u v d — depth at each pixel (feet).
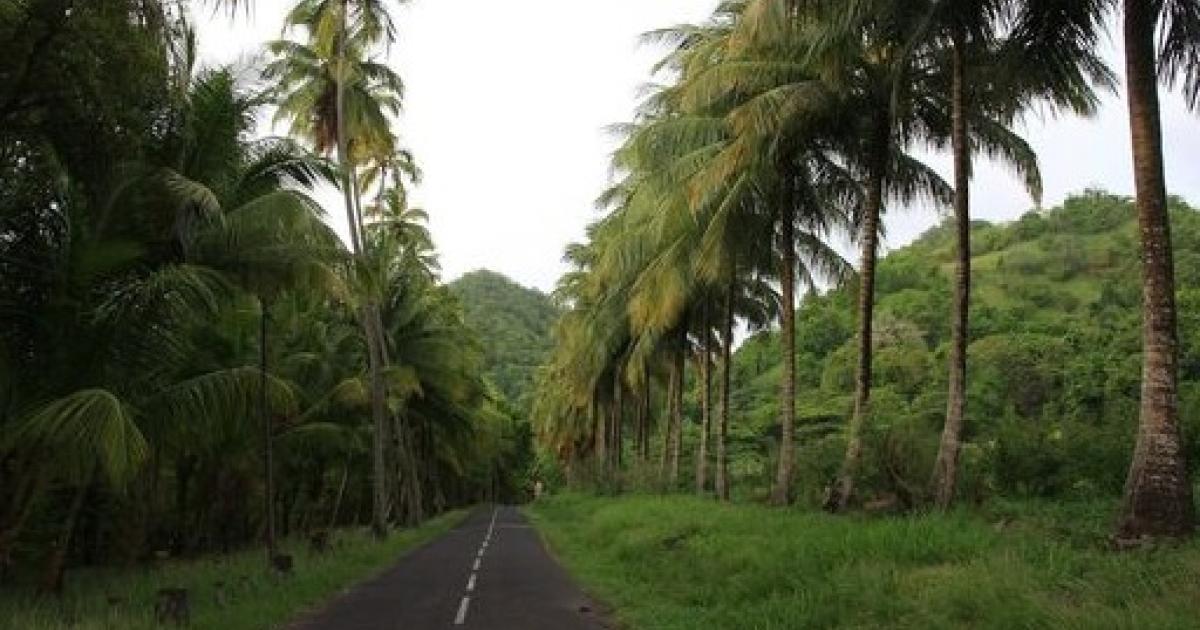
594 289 124.26
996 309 179.01
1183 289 113.19
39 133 42.65
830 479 70.08
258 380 58.18
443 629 42.98
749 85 63.52
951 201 68.49
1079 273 199.72
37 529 62.75
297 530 141.49
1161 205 36.94
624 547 69.87
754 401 202.90
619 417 171.22
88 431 41.63
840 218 79.30
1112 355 98.22
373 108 102.83
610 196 109.40
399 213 134.72
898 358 139.74
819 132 66.59
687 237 77.66
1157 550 31.35
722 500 87.15
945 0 48.67
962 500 51.80
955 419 50.08
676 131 71.05
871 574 35.68
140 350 49.06
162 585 54.19
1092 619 24.25
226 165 54.49
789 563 42.01
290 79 100.99
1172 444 35.24
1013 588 29.12
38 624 38.37
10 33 38.09
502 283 512.22
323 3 98.58
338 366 118.73
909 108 62.59
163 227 50.88
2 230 45.52
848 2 49.93
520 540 110.22
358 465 152.76
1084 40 45.19
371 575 68.33
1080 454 52.16
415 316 135.13
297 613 48.24
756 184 71.41
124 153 45.80
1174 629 22.43
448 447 204.95
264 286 53.93
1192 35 40.34
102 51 38.88
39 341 46.44
